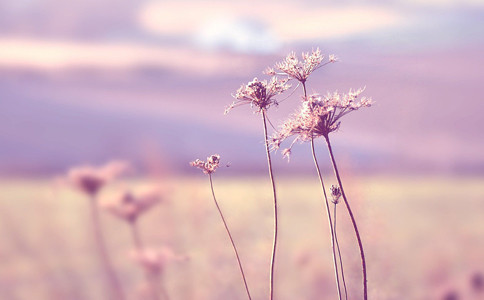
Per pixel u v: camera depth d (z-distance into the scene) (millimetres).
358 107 923
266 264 1223
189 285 1120
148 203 1094
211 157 952
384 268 1278
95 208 1149
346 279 1177
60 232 1188
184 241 1106
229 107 936
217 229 1162
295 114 928
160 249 1099
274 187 924
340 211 1153
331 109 917
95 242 1146
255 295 1200
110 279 1134
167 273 1104
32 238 1189
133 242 1103
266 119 934
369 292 1188
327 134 916
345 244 1168
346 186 1147
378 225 1163
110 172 1123
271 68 943
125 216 1104
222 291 1217
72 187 1159
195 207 1096
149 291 1098
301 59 944
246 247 1235
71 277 1138
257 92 934
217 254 1199
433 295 1286
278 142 926
